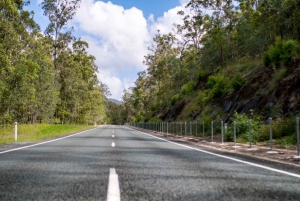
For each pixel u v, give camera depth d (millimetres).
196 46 47750
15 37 20969
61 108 45625
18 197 3420
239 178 4781
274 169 5848
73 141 13984
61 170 5328
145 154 8367
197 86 36781
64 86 44312
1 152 8531
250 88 20141
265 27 25891
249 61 27719
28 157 7305
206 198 3449
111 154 8180
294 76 15125
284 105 14562
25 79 23125
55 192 3668
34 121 36156
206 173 5242
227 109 22062
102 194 3580
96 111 67188
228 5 38281
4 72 20266
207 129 19438
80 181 4352
